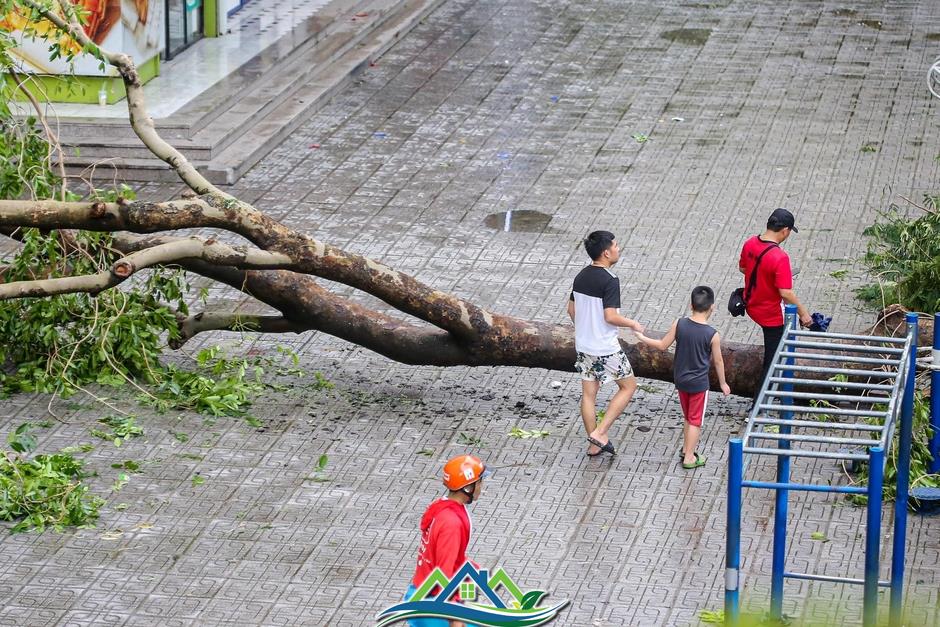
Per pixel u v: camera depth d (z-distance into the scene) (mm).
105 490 12625
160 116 22156
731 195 20797
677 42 29250
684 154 22672
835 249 18562
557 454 13375
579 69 27391
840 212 19953
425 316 14016
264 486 12750
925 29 30141
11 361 15211
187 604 10859
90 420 14008
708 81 26594
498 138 23516
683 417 14086
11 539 11789
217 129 22359
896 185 21062
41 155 14984
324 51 26953
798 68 27344
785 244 18750
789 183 21234
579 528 12008
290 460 13234
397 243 19031
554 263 18297
